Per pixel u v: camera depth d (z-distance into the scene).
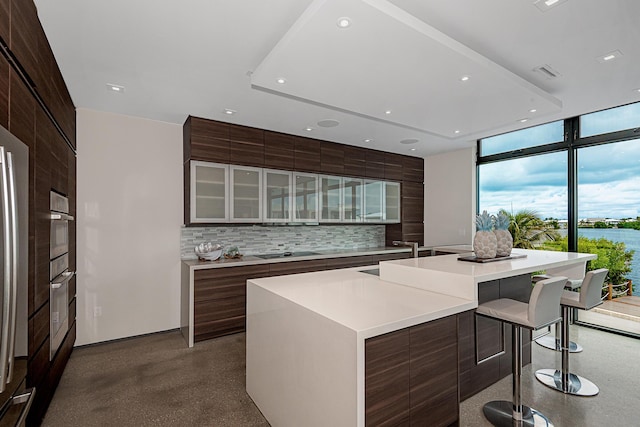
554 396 2.43
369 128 4.15
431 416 1.69
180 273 3.97
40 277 2.02
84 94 3.06
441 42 1.78
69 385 2.61
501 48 2.24
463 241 5.34
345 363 1.44
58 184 2.53
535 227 4.47
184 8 1.84
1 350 1.11
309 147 4.59
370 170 5.26
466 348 2.39
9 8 1.49
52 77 2.30
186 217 3.84
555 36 2.10
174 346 3.41
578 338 3.63
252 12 1.88
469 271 2.12
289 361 1.88
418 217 5.92
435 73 2.15
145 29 2.04
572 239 4.05
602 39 2.13
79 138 3.40
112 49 2.28
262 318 2.22
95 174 3.48
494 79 2.23
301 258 4.21
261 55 2.37
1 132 1.20
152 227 3.80
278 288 2.19
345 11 1.52
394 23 1.61
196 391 2.52
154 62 2.46
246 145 4.04
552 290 1.99
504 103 2.68
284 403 1.93
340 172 4.89
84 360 3.07
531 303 1.95
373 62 2.00
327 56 1.94
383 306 1.77
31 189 1.84
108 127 3.56
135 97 3.14
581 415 2.20
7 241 1.13
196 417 2.19
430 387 1.68
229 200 3.90
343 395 1.45
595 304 2.48
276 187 4.28
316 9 1.51
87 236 3.44
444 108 2.81
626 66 2.50
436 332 1.72
